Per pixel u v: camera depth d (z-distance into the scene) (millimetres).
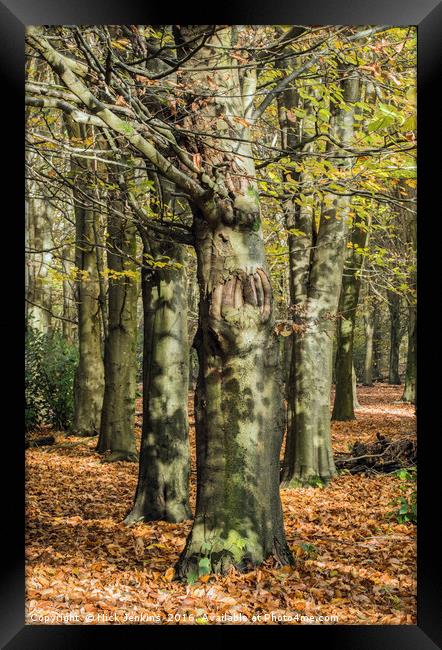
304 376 11477
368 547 7227
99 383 16562
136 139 5203
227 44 5875
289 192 8484
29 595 5594
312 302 11406
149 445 8953
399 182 8758
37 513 9383
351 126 10562
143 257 8836
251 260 5809
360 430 18516
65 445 14898
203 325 5887
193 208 6016
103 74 5340
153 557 7070
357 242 18359
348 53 6867
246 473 5840
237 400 5816
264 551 5895
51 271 16375
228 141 5801
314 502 10094
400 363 47188
